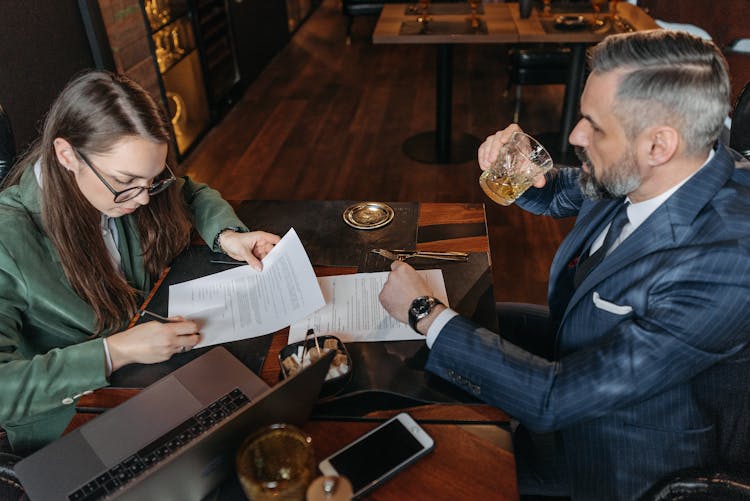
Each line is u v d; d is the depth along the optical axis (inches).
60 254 46.3
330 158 140.8
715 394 40.4
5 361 39.8
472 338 40.0
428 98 174.1
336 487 26.8
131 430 36.6
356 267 52.1
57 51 98.7
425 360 42.2
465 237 55.5
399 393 39.6
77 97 41.9
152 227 53.6
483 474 34.0
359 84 187.2
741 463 38.4
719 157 39.1
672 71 34.5
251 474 29.2
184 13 140.5
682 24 114.3
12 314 43.8
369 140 149.0
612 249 45.4
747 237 35.4
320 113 166.7
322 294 48.5
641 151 37.1
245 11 179.9
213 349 43.2
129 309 50.4
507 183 51.2
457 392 39.8
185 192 60.5
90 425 36.9
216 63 160.4
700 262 35.9
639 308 38.6
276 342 44.2
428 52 213.0
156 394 39.1
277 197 125.0
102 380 40.1
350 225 58.2
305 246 55.4
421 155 139.9
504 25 124.3
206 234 55.4
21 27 90.2
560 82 146.1
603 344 38.0
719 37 106.4
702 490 37.2
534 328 60.1
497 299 93.7
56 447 35.6
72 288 47.6
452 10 137.4
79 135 41.9
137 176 44.4
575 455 42.8
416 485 33.4
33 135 95.0
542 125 154.2
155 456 34.9
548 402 37.3
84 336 48.7
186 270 53.2
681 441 39.8
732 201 37.7
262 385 39.9
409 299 43.4
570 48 131.0
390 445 35.2
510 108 165.2
